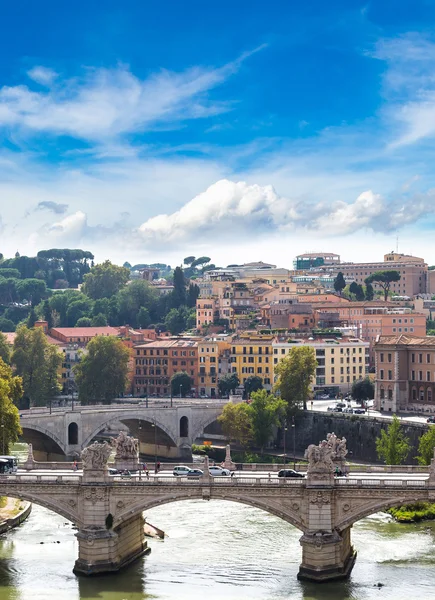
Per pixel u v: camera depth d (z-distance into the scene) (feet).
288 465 589.32
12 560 539.70
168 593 483.51
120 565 519.19
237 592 483.51
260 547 566.77
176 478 515.50
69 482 521.65
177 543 577.84
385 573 511.40
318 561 497.46
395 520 629.92
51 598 477.77
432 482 495.82
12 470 554.46
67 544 573.33
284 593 481.05
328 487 499.92
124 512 517.55
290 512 507.30
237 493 511.40
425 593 478.59
